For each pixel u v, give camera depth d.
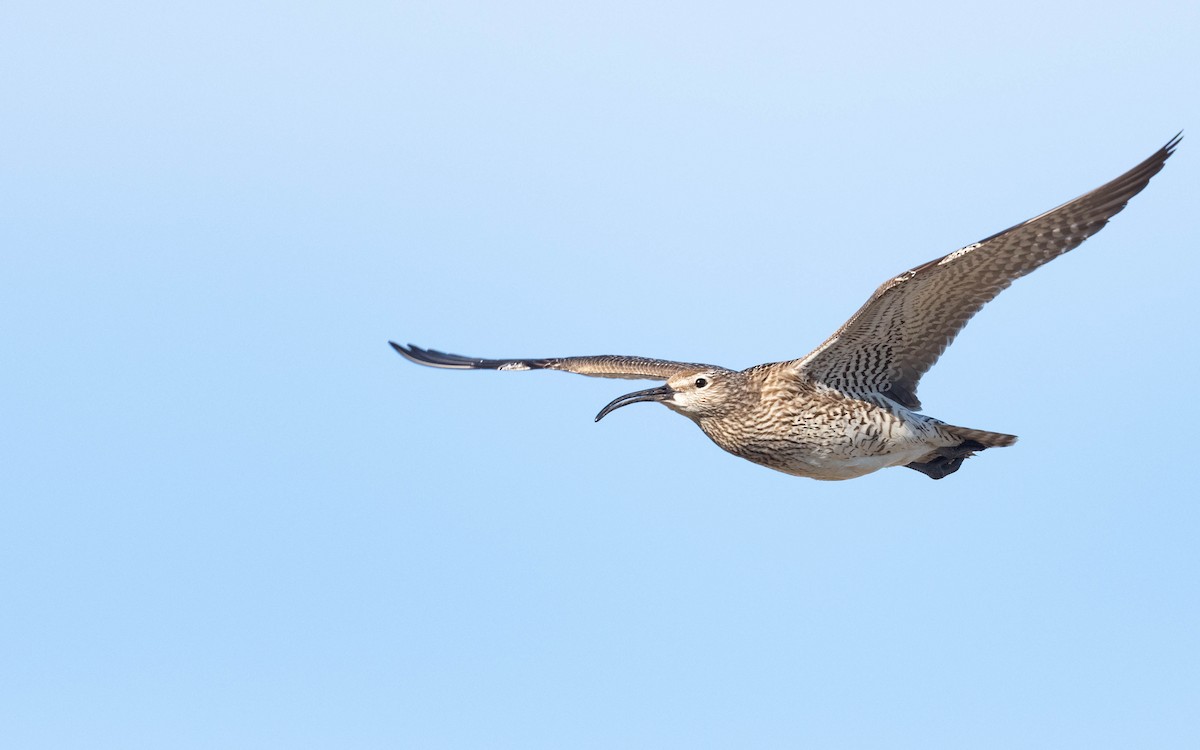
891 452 16.81
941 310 15.88
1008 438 16.47
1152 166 14.49
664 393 17.58
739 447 17.39
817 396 16.78
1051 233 14.92
